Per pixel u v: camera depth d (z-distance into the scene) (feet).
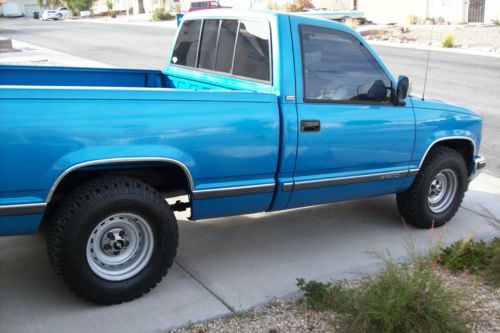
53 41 89.66
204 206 13.65
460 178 18.72
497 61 66.74
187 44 18.61
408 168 17.10
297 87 14.46
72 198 12.19
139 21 160.66
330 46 15.21
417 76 53.67
